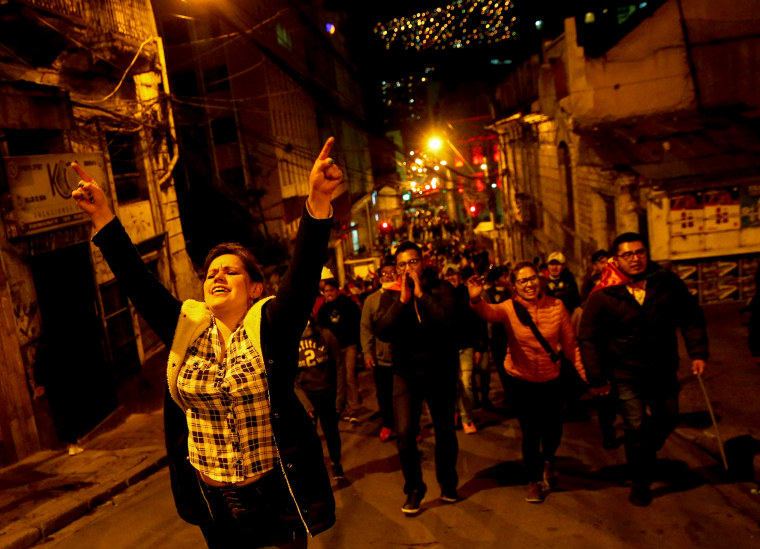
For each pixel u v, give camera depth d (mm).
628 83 13977
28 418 7621
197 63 21625
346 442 7484
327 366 5992
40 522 5398
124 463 7090
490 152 38594
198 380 2074
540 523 4754
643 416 4910
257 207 21922
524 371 5184
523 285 5129
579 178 15656
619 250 4805
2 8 7816
